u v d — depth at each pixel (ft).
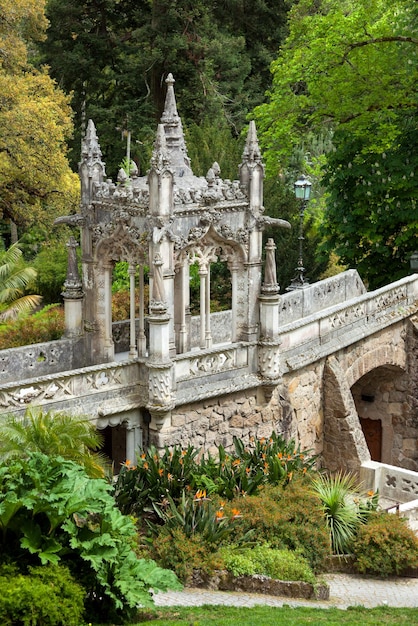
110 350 85.61
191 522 70.28
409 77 122.31
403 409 112.47
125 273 123.34
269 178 131.03
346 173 120.78
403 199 119.96
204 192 80.59
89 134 83.61
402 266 123.95
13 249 116.67
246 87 180.24
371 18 124.36
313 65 125.08
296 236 128.16
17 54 140.67
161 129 76.48
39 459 54.95
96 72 172.55
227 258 84.89
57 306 131.85
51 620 49.78
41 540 53.11
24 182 140.46
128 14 178.09
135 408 79.77
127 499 72.64
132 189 79.66
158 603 61.41
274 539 71.82
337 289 104.68
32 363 82.84
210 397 83.05
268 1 182.09
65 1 169.99
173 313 80.23
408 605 68.39
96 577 53.31
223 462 77.87
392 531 76.74
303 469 81.30
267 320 86.63
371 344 104.42
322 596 68.59
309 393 96.12
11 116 133.69
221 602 63.16
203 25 169.58
